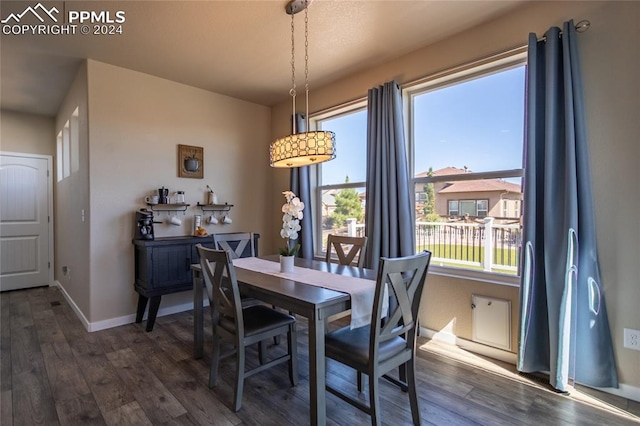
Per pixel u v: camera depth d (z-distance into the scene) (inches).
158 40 106.0
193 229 146.5
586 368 79.4
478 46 99.7
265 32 101.9
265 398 77.7
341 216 148.9
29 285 183.0
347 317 134.7
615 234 77.2
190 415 70.9
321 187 157.8
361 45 111.0
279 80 140.6
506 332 94.4
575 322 79.3
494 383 83.4
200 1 86.0
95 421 68.9
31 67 125.0
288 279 81.4
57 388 81.4
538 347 86.6
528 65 86.0
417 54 114.6
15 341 110.3
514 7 90.7
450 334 106.7
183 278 128.0
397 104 115.3
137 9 88.8
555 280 81.3
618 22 76.6
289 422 68.9
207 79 139.3
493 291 97.5
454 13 93.0
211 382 81.7
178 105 142.8
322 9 90.3
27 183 182.1
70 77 135.3
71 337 113.6
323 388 63.1
